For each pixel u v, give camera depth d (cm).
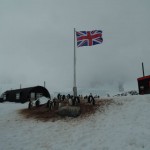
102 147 934
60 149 952
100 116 1455
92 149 927
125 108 1549
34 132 1250
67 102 2017
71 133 1183
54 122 1458
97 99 2036
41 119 1576
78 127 1285
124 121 1273
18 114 1914
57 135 1167
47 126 1373
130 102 1684
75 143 1020
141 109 1462
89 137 1087
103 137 1056
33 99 3916
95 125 1285
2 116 1838
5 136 1179
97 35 1953
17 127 1388
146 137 966
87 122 1370
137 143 919
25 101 3828
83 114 1552
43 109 1958
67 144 1013
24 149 966
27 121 1557
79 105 1794
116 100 1825
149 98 1711
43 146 1002
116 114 1445
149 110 1411
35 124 1446
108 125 1246
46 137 1142
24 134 1214
